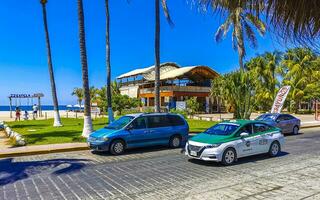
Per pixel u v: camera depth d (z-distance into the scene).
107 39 25.98
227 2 3.08
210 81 53.69
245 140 11.77
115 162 11.84
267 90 55.19
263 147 12.48
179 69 54.72
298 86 55.72
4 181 9.07
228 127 12.19
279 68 56.62
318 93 54.72
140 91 57.75
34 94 52.78
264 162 11.69
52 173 9.97
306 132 24.89
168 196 7.39
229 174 9.68
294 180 8.88
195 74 53.34
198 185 8.36
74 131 22.53
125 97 47.38
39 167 11.01
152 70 55.94
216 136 11.60
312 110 62.09
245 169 10.43
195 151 11.35
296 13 2.97
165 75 53.66
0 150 14.36
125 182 8.73
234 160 11.36
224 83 28.50
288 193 7.60
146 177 9.30
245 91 26.77
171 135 15.44
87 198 7.30
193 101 44.31
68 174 9.80
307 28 3.03
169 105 49.75
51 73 28.28
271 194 7.52
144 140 14.48
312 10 2.95
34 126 29.27
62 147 14.99
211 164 11.30
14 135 19.55
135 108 47.34
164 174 9.70
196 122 32.00
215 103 53.81
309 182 8.66
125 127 14.17
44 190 8.02
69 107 84.69
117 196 7.42
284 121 22.25
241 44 29.89
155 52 21.94
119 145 13.73
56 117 28.30
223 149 11.02
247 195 7.44
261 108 56.75
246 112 26.72
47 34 28.20
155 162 11.75
